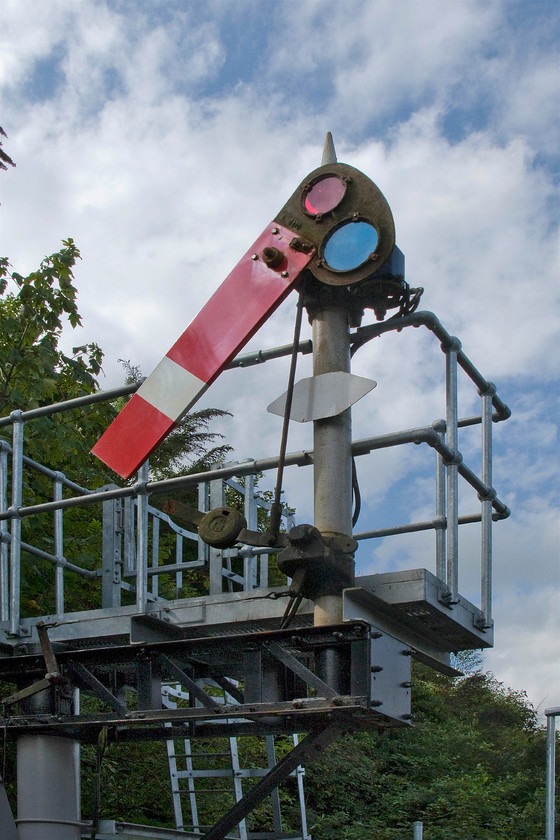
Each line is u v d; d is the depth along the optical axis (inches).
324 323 222.2
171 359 226.7
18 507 247.8
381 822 597.0
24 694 227.6
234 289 224.7
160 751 457.7
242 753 501.0
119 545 294.4
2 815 229.5
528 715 1087.0
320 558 203.8
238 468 230.5
